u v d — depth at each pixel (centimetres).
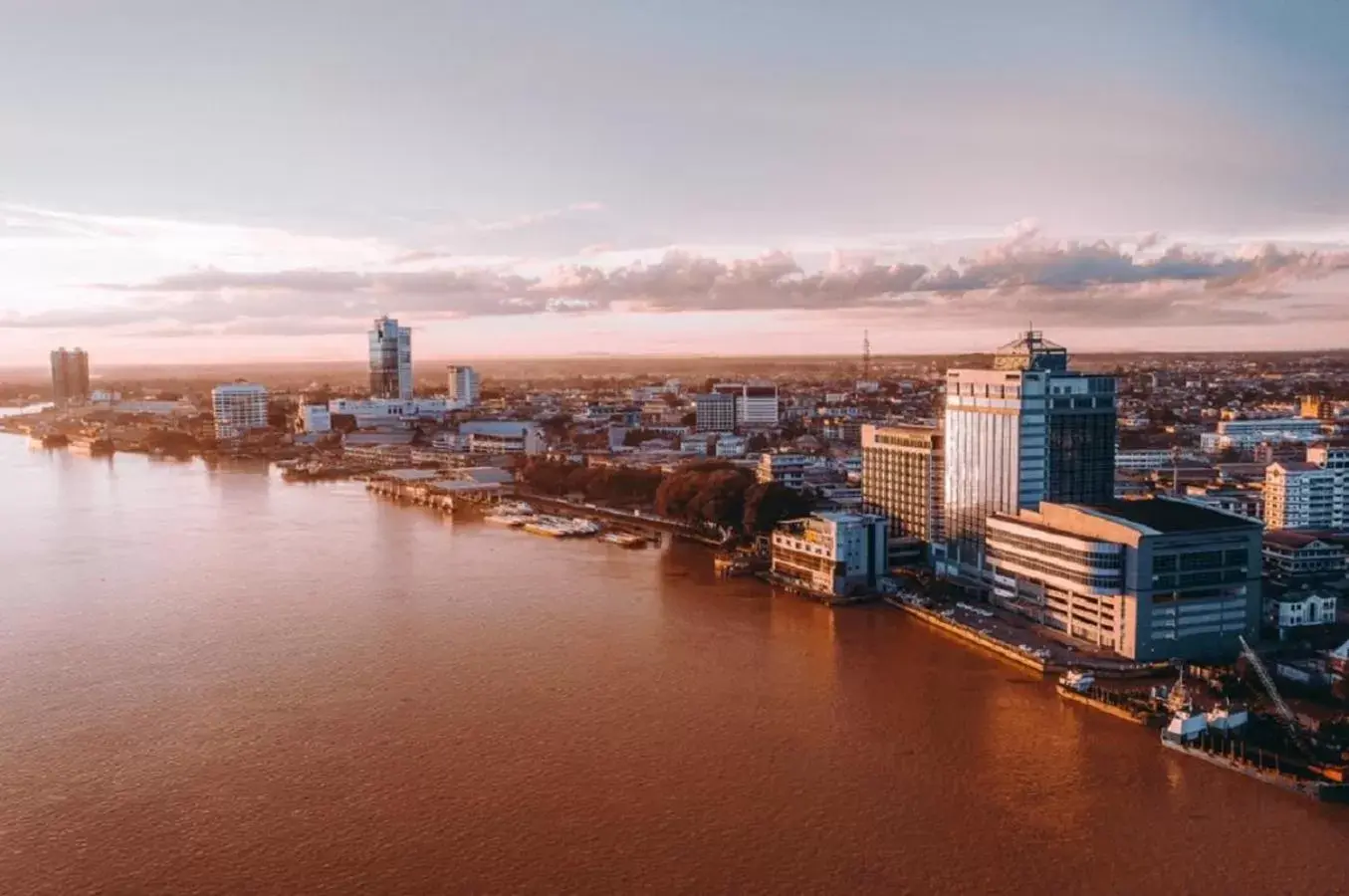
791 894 19888
